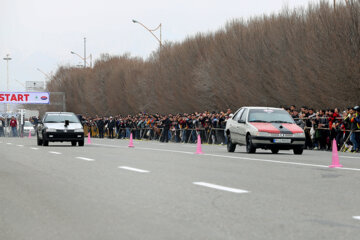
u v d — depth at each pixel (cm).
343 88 3938
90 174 1446
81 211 868
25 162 1905
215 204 920
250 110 2517
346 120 2772
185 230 711
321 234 679
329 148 2914
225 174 1421
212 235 679
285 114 2519
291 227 724
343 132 2812
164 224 753
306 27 4366
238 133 2522
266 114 2495
